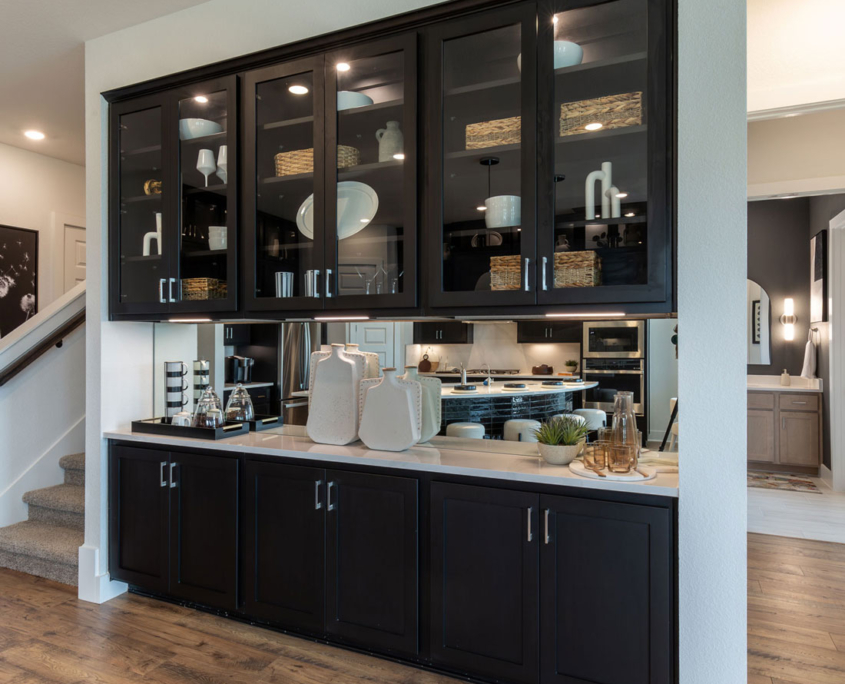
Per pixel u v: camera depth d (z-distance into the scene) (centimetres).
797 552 349
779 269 604
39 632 244
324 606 228
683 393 179
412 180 214
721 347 174
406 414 229
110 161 278
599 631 185
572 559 188
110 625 251
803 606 274
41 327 350
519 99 201
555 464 208
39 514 341
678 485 179
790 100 256
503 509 198
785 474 558
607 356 214
